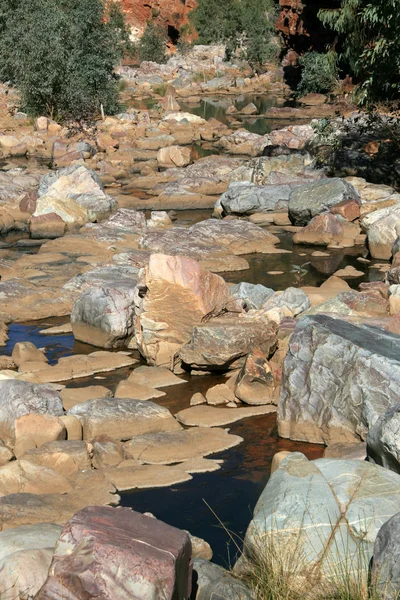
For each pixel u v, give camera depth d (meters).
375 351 8.18
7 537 5.58
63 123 35.38
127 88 55.16
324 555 5.24
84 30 37.78
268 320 10.51
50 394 8.61
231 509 7.10
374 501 5.61
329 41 50.12
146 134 34.09
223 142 31.56
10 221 19.12
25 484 7.19
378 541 5.04
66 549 4.73
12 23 40.50
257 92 55.53
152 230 18.05
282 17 54.81
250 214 19.62
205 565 5.60
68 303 12.95
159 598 4.52
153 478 7.55
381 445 6.53
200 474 7.71
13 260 16.06
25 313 12.59
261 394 9.39
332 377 8.26
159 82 59.06
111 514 5.01
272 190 19.61
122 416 8.55
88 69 37.91
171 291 10.49
